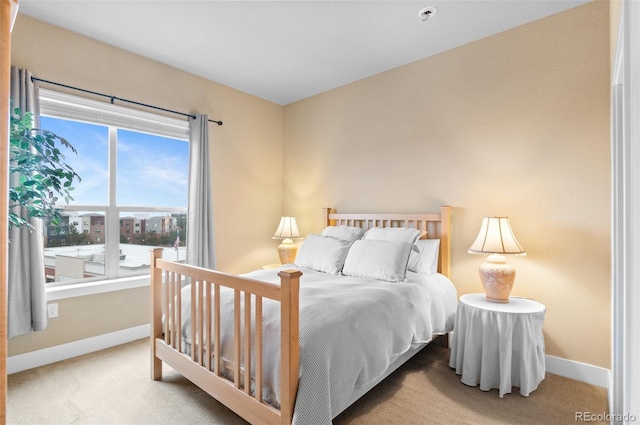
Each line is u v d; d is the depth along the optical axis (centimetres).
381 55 315
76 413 192
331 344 159
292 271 144
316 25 267
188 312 208
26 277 240
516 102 266
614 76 189
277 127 443
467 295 257
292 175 438
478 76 286
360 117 370
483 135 283
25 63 248
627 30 136
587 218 235
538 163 255
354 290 222
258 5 242
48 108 264
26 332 240
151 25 266
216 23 264
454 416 190
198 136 346
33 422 184
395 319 204
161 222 344
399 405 201
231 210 389
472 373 223
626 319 150
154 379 230
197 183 344
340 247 304
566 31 244
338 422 185
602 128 229
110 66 294
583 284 236
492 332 217
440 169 308
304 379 146
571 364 238
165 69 331
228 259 385
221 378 177
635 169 103
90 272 292
